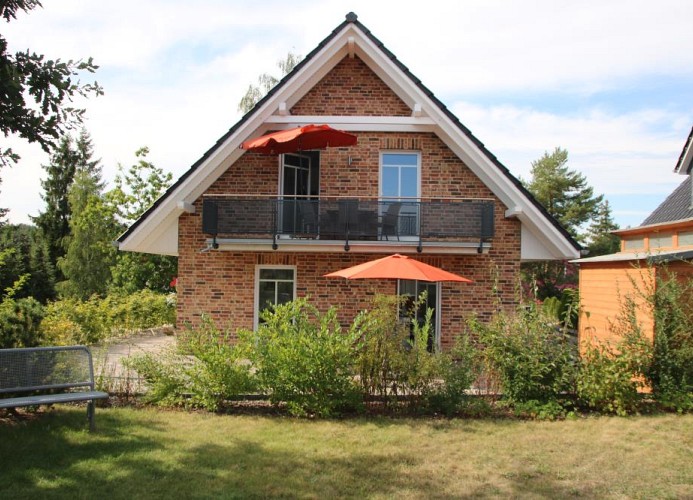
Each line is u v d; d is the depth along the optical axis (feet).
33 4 18.89
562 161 172.86
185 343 30.66
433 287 47.47
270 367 28.19
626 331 31.73
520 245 47.01
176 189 46.47
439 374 28.40
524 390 28.99
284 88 46.68
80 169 177.37
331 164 47.88
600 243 161.07
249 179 47.78
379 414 28.30
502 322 30.32
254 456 21.43
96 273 153.48
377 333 29.14
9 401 22.99
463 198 46.73
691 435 25.09
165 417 27.04
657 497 18.28
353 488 18.53
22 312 28.86
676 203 60.85
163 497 17.38
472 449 22.85
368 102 47.98
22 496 17.20
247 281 47.42
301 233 46.52
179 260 47.57
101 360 36.65
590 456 22.22
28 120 18.54
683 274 34.88
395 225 46.14
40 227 173.06
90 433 23.86
